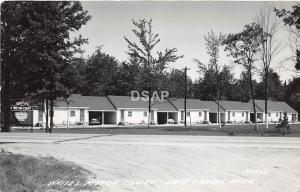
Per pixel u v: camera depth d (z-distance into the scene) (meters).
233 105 86.94
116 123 67.00
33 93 34.38
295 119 100.69
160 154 17.06
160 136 26.45
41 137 24.17
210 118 85.06
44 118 56.41
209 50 48.16
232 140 23.56
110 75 91.94
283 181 12.75
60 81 33.75
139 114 69.56
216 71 48.62
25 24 33.97
